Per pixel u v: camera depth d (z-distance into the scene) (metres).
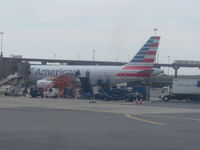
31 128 30.31
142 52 94.06
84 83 93.88
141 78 94.62
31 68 100.00
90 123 35.00
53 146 21.73
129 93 87.88
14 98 80.75
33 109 51.25
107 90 89.81
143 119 40.12
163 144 23.06
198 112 52.44
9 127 30.83
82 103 68.44
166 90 97.44
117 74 95.06
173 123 36.59
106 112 48.75
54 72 98.25
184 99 97.19
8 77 99.25
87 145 22.27
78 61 159.38
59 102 69.19
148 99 95.56
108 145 22.36
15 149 20.56
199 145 22.92
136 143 23.27
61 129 29.95
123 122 36.47
